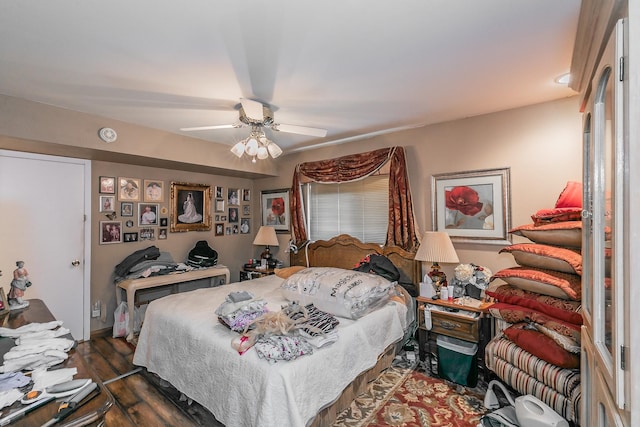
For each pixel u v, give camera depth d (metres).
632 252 0.80
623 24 0.86
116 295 3.72
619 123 0.87
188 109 2.78
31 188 3.11
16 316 1.94
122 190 3.78
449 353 2.49
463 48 1.80
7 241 2.98
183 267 4.07
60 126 2.73
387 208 3.67
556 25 1.58
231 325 1.96
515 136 2.80
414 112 2.92
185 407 2.19
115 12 1.45
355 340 2.09
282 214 4.80
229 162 4.16
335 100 2.61
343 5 1.41
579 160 2.51
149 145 3.35
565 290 1.84
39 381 1.10
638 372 0.79
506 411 1.94
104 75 2.12
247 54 1.85
